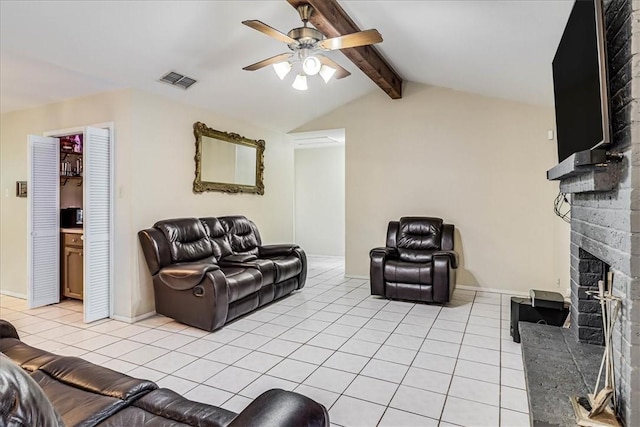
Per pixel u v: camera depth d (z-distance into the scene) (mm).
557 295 3197
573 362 2043
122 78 3602
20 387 772
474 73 4156
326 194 7945
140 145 3842
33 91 3920
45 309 4168
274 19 3252
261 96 4824
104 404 1389
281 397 1167
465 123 5102
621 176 1450
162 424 1306
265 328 3539
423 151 5363
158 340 3230
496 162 4938
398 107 5500
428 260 4652
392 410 2150
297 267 4785
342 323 3684
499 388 2395
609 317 1546
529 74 3635
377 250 4648
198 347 3074
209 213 4773
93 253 3719
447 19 2949
